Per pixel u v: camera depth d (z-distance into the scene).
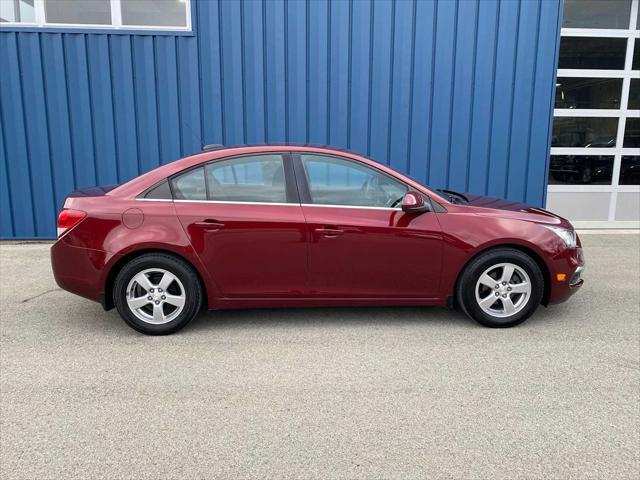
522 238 3.93
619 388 3.14
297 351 3.66
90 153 7.05
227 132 7.16
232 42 6.92
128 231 3.77
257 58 6.98
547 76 7.29
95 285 3.82
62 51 6.78
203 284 3.93
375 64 7.09
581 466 2.40
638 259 6.42
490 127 7.39
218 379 3.24
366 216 3.88
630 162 8.40
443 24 7.05
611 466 2.40
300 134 7.21
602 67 8.14
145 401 2.97
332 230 3.83
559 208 8.48
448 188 7.52
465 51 7.15
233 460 2.44
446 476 2.33
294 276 3.90
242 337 3.92
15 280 5.44
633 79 8.19
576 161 8.34
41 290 5.11
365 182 3.96
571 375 3.30
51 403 2.94
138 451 2.51
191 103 7.05
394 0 6.95
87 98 6.92
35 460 2.44
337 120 7.21
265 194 3.90
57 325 4.18
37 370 3.36
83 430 2.68
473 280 3.98
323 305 4.00
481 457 2.47
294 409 2.89
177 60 6.94
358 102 7.18
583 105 8.21
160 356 3.58
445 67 7.17
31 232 7.16
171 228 3.77
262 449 2.53
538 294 4.03
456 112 7.31
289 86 7.08
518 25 7.12
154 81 6.96
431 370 3.37
